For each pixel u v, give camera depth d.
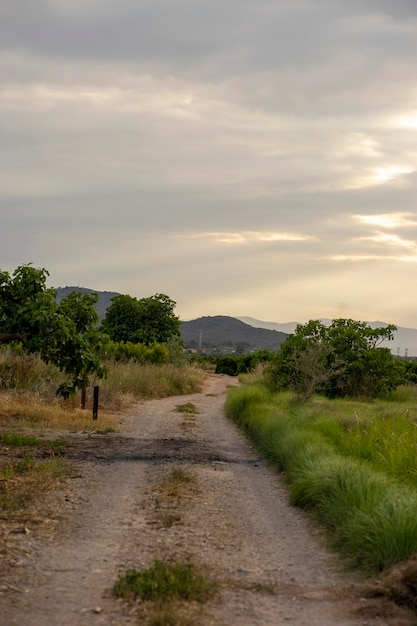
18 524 8.11
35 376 24.45
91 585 6.12
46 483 10.46
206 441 16.69
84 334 15.52
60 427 17.50
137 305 61.88
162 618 5.21
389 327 29.86
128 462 12.94
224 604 5.80
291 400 23.72
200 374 56.69
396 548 6.53
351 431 14.44
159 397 32.19
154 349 46.19
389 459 11.33
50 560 6.82
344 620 5.48
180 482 10.98
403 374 37.47
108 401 24.58
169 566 6.48
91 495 9.95
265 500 10.20
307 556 7.40
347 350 29.33
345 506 8.24
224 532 8.25
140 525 8.38
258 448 15.20
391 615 5.55
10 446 13.96
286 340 30.67
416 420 17.73
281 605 5.83
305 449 11.98
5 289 14.13
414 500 7.47
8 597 5.73
